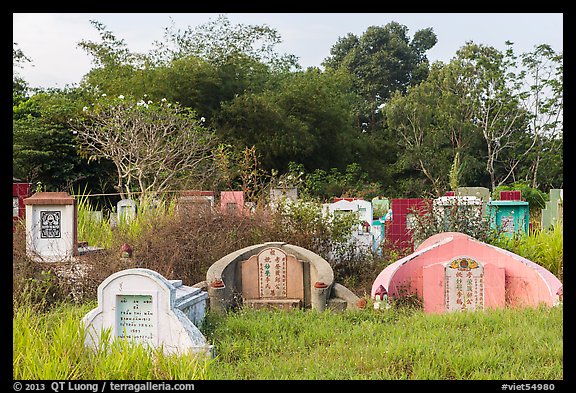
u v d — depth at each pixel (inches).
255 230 503.2
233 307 387.2
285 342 295.0
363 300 358.9
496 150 1456.7
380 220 705.0
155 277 285.7
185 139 794.8
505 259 369.7
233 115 1121.4
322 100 1248.8
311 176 1139.3
